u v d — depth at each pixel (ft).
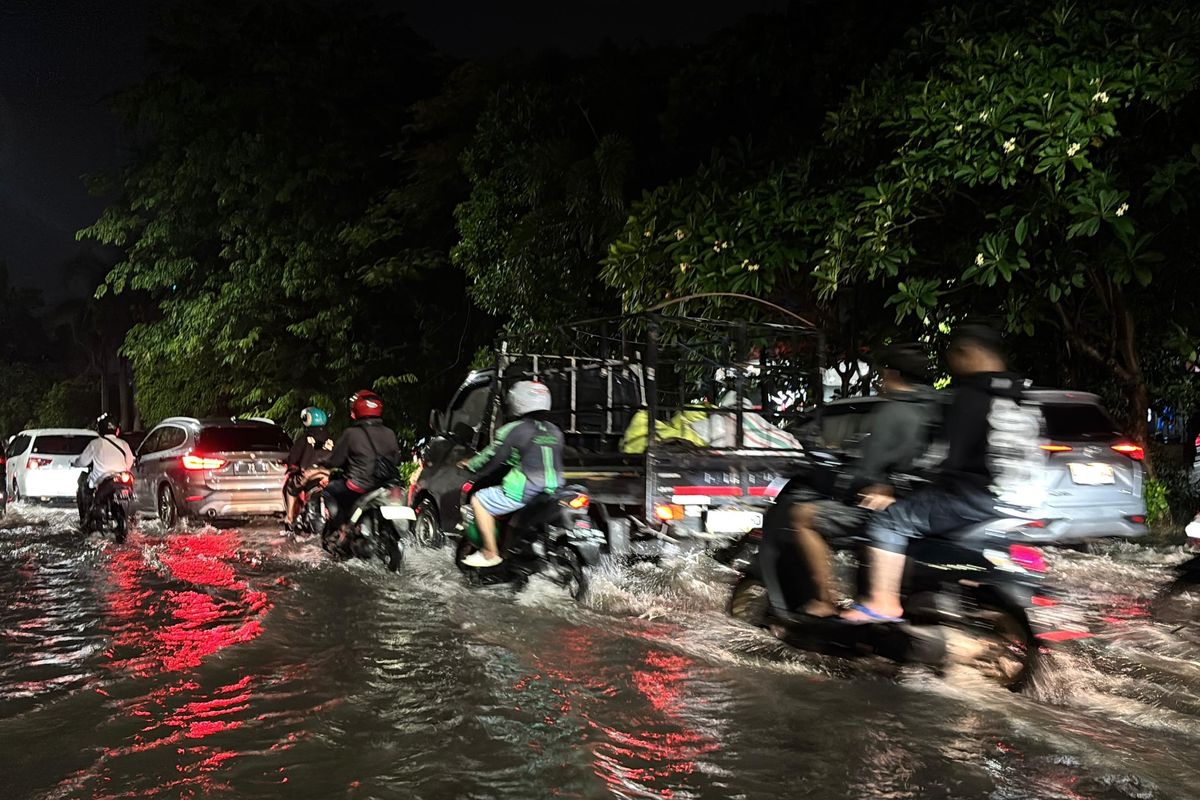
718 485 30.53
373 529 35.32
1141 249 40.14
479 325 83.30
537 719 17.87
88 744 16.80
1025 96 37.14
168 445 52.39
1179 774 15.21
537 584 28.76
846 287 47.16
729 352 34.91
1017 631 19.43
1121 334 46.75
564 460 33.50
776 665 21.42
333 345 86.33
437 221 81.25
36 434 69.51
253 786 14.90
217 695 19.56
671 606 27.48
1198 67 36.42
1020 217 38.32
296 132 86.07
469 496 29.81
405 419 86.07
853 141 44.57
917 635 19.53
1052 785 14.80
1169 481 47.09
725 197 46.57
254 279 86.17
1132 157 41.81
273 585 32.17
